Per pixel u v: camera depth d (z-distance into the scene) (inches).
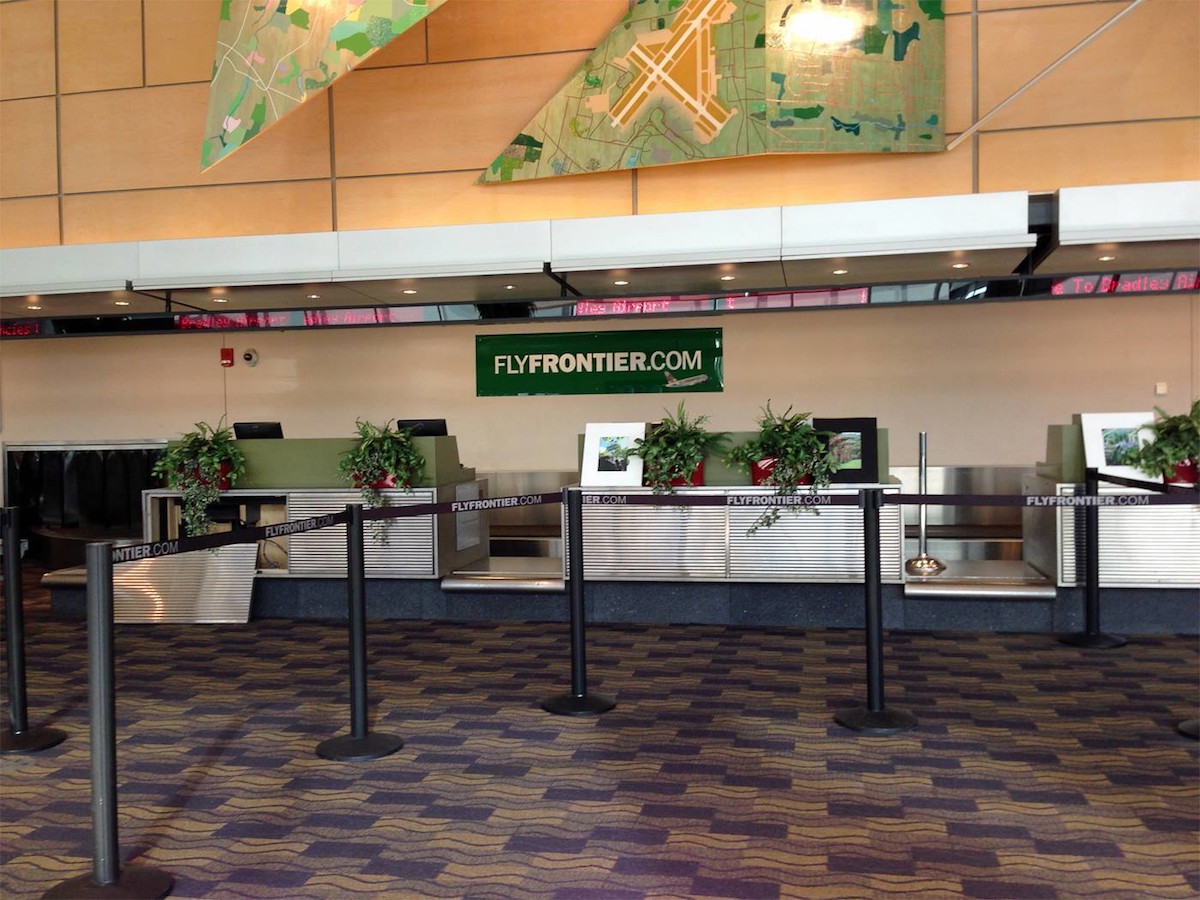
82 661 246.8
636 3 331.3
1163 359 347.9
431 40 354.3
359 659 176.1
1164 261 296.5
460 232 300.8
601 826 137.5
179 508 311.3
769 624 275.3
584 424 390.0
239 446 299.4
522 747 173.0
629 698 203.3
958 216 271.6
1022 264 315.9
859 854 126.9
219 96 323.9
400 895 118.3
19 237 387.5
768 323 375.2
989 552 340.2
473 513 323.6
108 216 380.5
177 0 374.3
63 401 428.8
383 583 293.9
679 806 144.2
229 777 161.0
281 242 310.8
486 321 359.9
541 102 347.6
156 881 122.4
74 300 342.3
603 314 353.4
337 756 168.2
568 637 264.4
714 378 379.6
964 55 319.3
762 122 322.0
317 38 310.8
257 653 252.7
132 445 420.5
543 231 296.4
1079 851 126.7
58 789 157.8
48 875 126.9
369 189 361.1
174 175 375.2
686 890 117.7
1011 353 358.9
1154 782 151.2
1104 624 257.8
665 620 280.8
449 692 211.0
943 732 177.2
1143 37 309.0
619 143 334.6
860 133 318.7
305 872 125.3
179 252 315.9
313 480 298.0
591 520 281.9
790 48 319.9
